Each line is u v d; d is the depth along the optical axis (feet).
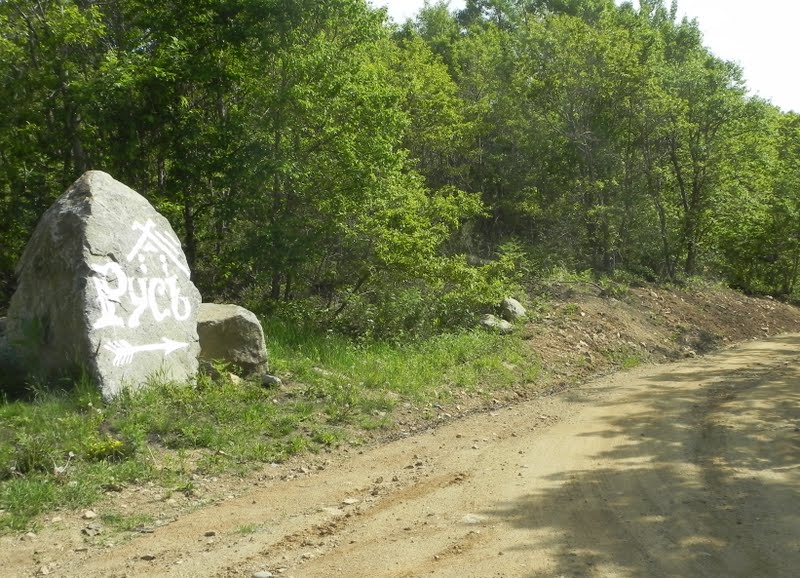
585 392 41.37
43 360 29.25
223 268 50.14
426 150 87.45
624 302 66.13
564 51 80.74
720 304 76.43
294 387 34.30
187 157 47.09
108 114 44.21
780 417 31.83
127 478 23.52
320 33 46.88
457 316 50.75
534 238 92.22
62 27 43.60
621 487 22.61
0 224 46.70
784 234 97.86
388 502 22.24
